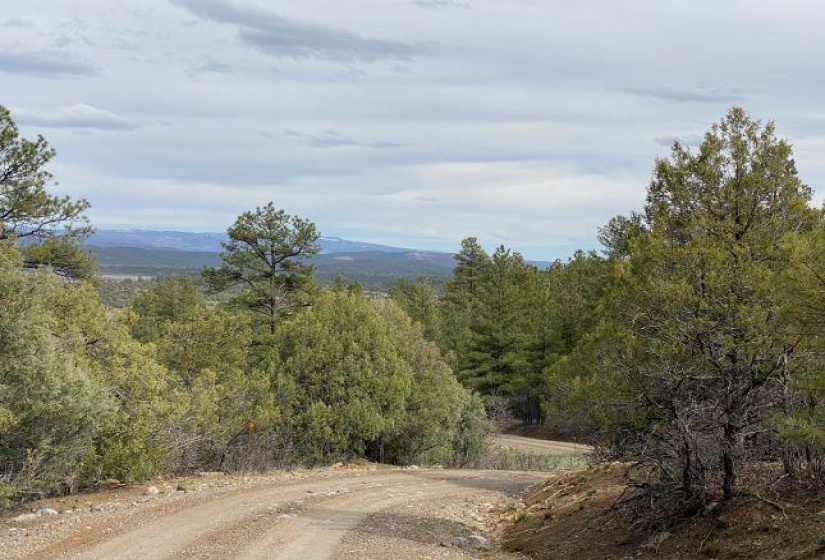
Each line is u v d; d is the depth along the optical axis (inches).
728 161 504.7
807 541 309.4
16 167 873.5
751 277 388.8
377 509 588.1
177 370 890.1
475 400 1346.0
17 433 535.2
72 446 569.0
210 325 936.3
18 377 527.2
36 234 900.6
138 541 431.8
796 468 391.5
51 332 582.2
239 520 506.9
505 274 2143.2
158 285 2053.4
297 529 483.2
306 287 1416.1
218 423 811.4
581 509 528.1
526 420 2091.5
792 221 477.4
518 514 607.8
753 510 362.6
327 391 1025.5
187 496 611.2
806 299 333.4
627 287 424.2
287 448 938.7
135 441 636.1
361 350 1047.6
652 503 411.5
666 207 524.1
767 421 351.9
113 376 650.8
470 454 1293.1
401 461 1141.1
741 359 382.3
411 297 2559.1
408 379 1103.0
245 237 1369.3
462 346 2180.1
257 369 984.3
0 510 518.6
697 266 407.5
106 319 717.3
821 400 360.8
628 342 411.8
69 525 477.4
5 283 531.2
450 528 539.2
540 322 1961.1
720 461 387.2
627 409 420.5
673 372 397.4
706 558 341.1
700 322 385.1
